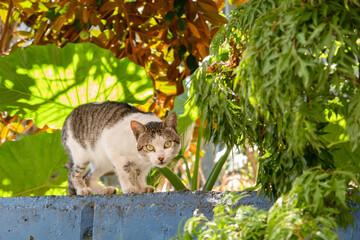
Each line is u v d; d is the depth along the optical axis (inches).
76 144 161.5
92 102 166.7
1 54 217.6
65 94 178.9
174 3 189.2
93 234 127.9
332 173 81.4
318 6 82.3
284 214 79.5
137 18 205.9
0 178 189.2
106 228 125.3
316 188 78.4
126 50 202.5
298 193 80.8
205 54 202.5
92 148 158.7
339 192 77.7
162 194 126.0
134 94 180.5
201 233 86.7
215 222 85.6
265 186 105.9
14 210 146.5
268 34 82.1
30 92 177.2
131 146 150.9
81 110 162.9
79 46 168.7
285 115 86.4
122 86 177.9
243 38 114.7
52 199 142.3
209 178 160.4
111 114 156.2
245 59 84.6
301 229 77.8
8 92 175.9
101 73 174.1
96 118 157.4
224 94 106.5
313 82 83.8
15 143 188.9
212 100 107.4
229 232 83.7
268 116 90.4
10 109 182.7
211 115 112.3
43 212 138.7
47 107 183.0
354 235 94.8
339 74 87.2
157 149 148.6
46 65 170.4
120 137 151.4
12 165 189.6
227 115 107.2
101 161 160.6
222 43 117.1
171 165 178.4
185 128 173.3
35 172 192.2
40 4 209.2
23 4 213.8
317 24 81.2
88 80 175.6
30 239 140.9
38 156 191.0
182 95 188.5
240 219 83.7
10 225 147.0
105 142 153.4
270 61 82.0
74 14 205.2
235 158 248.2
